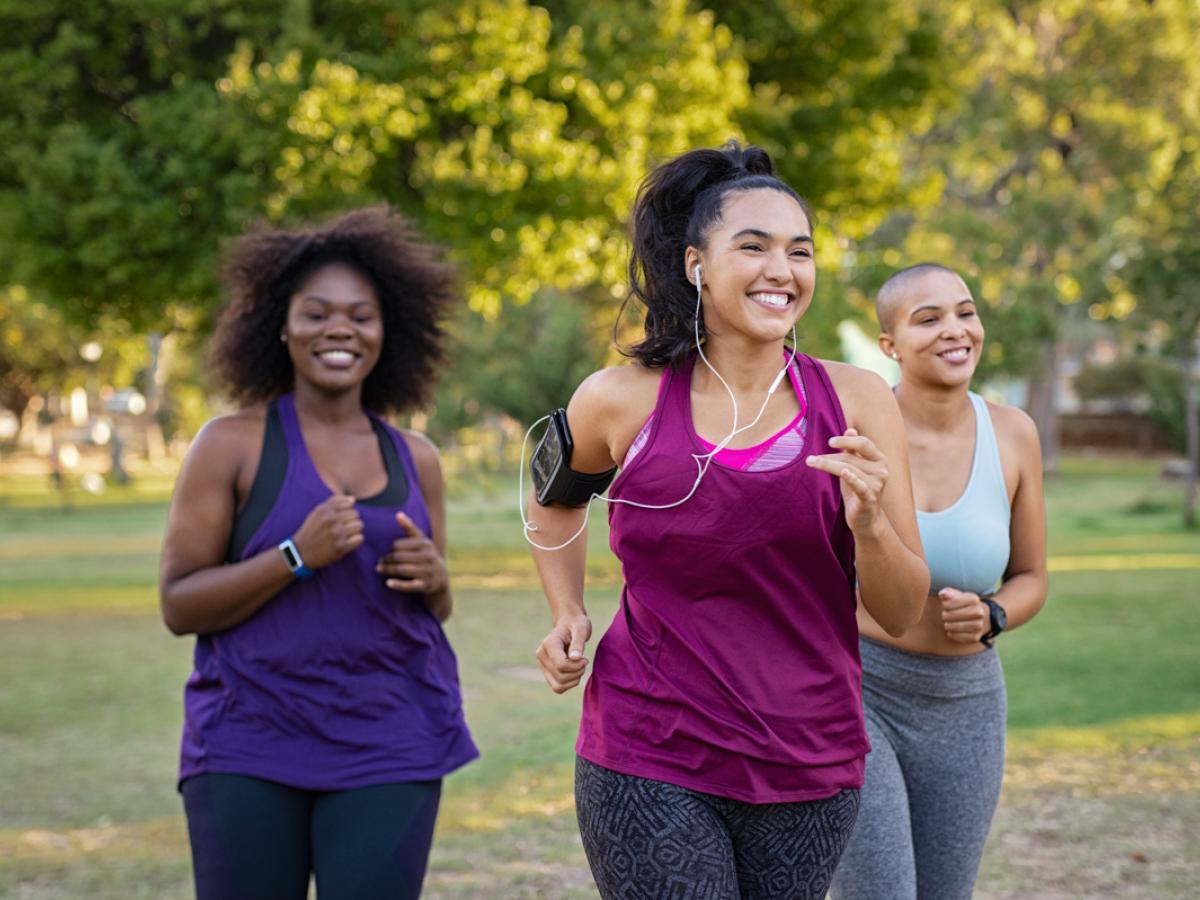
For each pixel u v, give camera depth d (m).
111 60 13.65
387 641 3.25
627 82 13.95
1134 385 55.94
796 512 2.50
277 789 3.11
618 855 2.54
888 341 3.69
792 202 2.59
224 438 3.38
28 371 50.75
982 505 3.55
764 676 2.53
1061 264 28.48
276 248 3.67
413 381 4.06
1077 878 5.03
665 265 2.67
